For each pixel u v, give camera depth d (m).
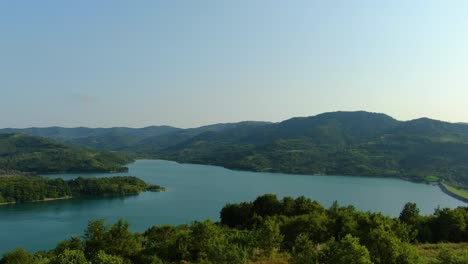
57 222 197.00
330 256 53.88
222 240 74.94
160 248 77.50
